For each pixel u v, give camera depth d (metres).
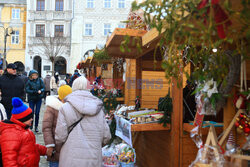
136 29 3.61
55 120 2.81
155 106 5.86
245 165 1.66
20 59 28.56
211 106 2.20
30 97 6.29
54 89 13.76
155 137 3.73
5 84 5.06
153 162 3.78
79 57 27.05
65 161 2.37
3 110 3.14
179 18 1.33
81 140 2.41
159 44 1.61
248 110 2.07
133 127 3.21
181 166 3.09
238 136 2.28
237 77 2.00
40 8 27.83
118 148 3.90
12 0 28.53
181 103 3.16
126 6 26.95
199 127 2.65
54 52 27.03
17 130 2.29
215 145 1.95
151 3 1.33
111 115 5.02
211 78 1.78
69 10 27.28
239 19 1.18
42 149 2.68
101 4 27.02
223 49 1.85
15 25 28.67
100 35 27.06
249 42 1.41
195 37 1.54
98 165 2.46
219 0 1.11
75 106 2.45
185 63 3.13
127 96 5.98
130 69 5.85
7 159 2.16
